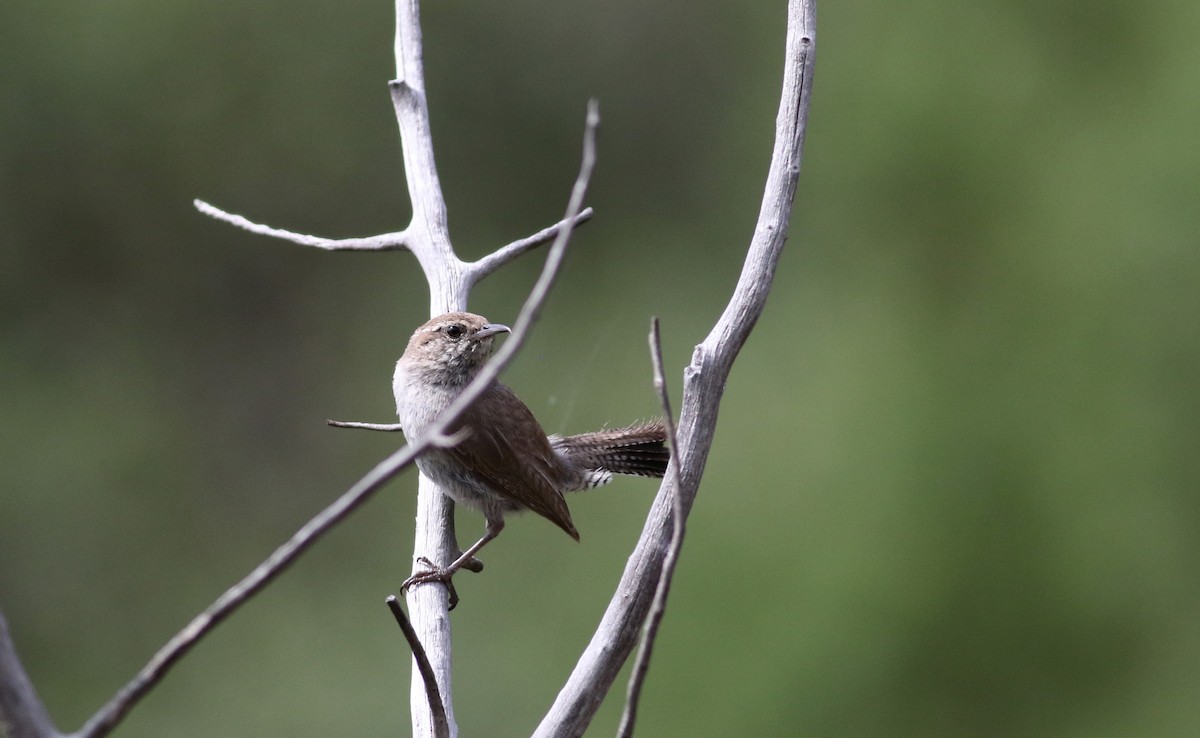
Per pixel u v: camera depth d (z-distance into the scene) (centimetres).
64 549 2039
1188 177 1317
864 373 1354
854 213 1449
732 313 442
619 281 2384
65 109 2262
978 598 1241
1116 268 1305
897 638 1236
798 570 1271
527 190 2475
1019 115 1388
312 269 2339
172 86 2311
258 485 2161
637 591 423
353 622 1889
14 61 2241
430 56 2452
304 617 1906
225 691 1831
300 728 1777
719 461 1409
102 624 1970
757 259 446
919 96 1412
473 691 1661
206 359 2269
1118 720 1221
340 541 2005
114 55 2272
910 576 1241
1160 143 1335
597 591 1577
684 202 2472
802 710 1236
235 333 2288
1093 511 1246
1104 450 1262
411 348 725
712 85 2528
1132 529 1248
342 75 2380
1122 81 1390
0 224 2236
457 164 2453
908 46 1443
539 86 2495
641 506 1608
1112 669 1232
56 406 2170
